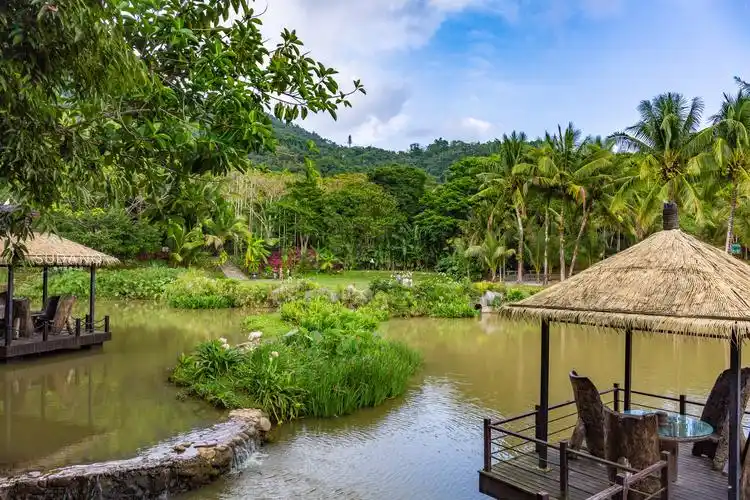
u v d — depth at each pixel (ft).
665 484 16.01
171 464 22.12
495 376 42.42
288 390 31.65
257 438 27.02
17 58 10.24
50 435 25.30
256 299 82.02
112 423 27.09
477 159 152.66
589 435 19.35
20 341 40.57
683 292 17.13
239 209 115.34
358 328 52.75
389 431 29.60
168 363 40.47
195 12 15.19
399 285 80.28
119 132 13.57
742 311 15.58
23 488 19.89
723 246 115.75
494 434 29.22
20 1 9.91
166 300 85.10
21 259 16.44
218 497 21.83
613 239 140.87
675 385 39.70
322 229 129.70
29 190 12.86
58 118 13.76
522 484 18.17
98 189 14.65
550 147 103.45
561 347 54.90
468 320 73.92
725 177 76.84
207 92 15.15
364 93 17.12
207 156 13.98
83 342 44.52
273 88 16.81
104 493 20.71
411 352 45.70
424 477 23.98
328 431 29.50
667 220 20.53
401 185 163.32
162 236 114.32
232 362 35.04
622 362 47.80
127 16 14.26
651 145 79.82
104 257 45.60
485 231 121.49
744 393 18.92
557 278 130.31
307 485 23.03
